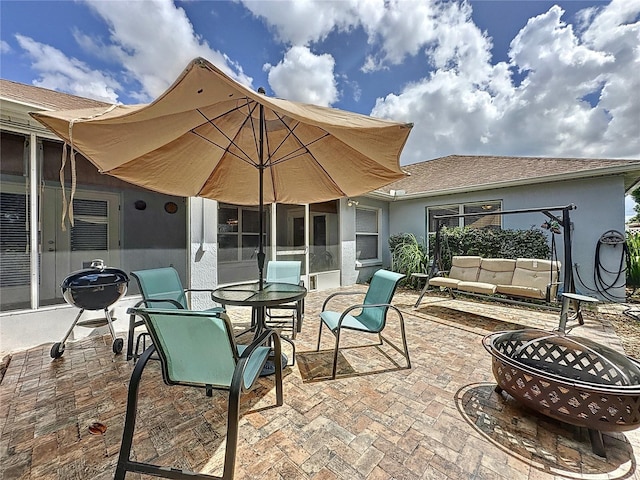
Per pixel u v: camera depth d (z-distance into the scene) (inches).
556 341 97.3
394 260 348.5
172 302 123.7
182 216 189.6
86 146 84.0
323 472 63.6
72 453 69.1
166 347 69.3
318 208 280.5
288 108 66.1
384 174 120.0
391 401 91.0
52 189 148.0
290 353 129.8
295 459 67.2
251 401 90.9
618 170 215.5
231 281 214.8
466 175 339.3
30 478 61.9
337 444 72.1
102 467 65.1
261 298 110.1
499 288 199.0
